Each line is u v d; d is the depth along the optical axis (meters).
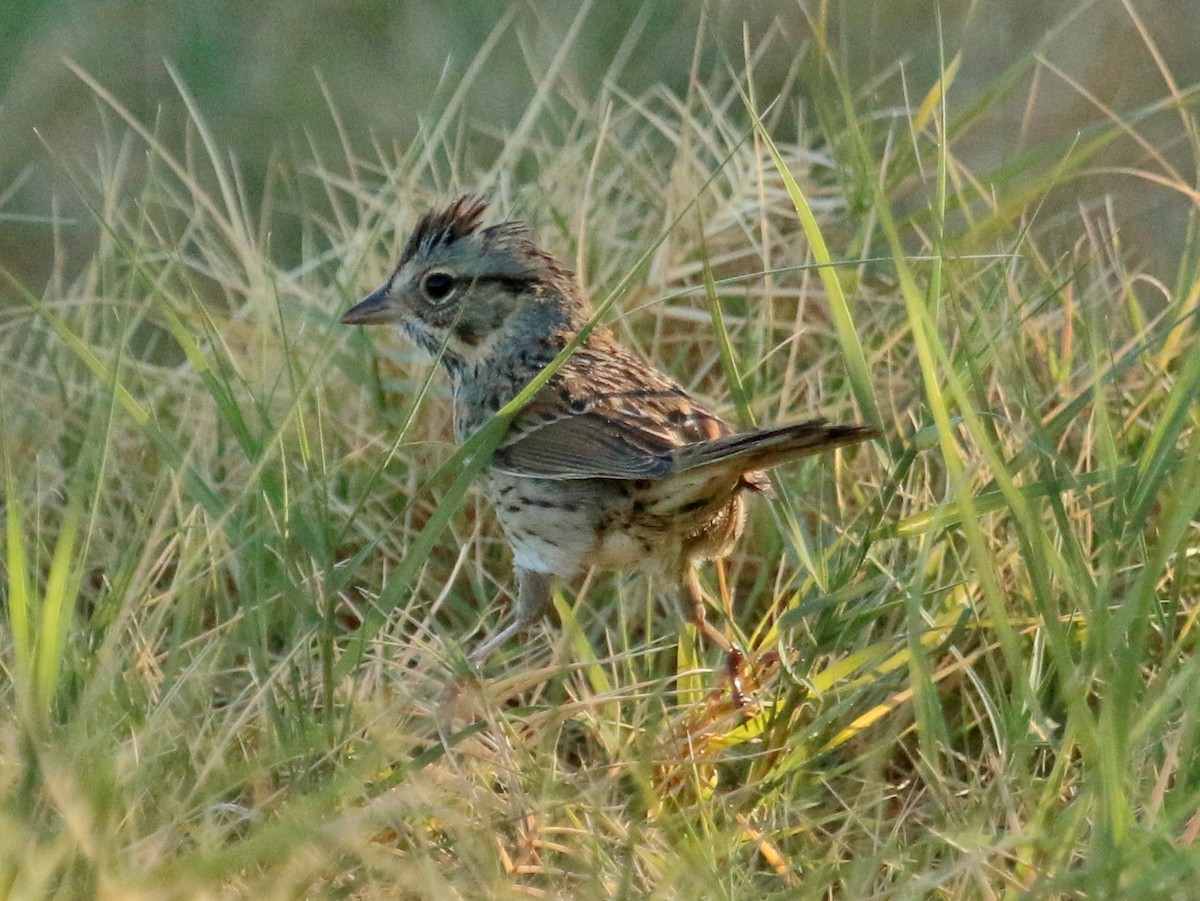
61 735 8.02
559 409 10.47
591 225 13.11
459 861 8.20
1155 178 11.73
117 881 7.21
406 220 13.18
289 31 17.48
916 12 16.52
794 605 9.73
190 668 8.66
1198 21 15.70
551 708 9.22
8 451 9.96
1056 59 15.70
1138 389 11.25
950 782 8.72
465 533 11.62
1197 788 7.73
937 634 9.68
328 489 11.00
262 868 7.88
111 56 17.55
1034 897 7.35
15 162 16.48
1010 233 12.70
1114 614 8.69
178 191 15.77
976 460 9.55
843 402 11.39
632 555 10.23
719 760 9.16
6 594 9.98
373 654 9.98
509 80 16.53
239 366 11.81
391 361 12.76
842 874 8.02
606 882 8.27
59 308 12.88
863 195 11.60
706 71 16.47
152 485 11.40
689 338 12.60
